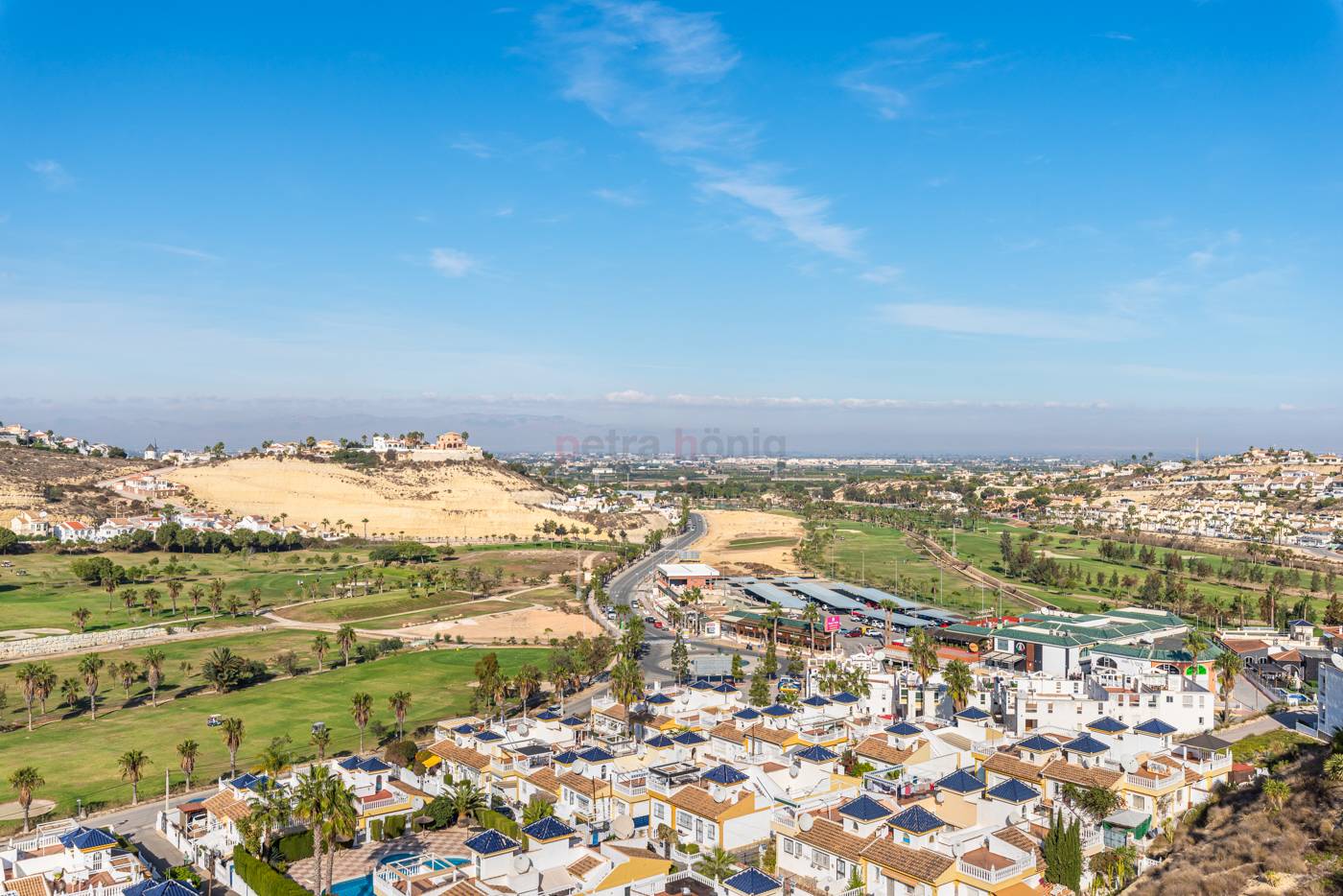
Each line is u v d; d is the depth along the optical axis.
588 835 116.62
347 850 122.31
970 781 111.94
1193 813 115.12
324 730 168.38
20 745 182.62
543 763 140.88
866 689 174.38
